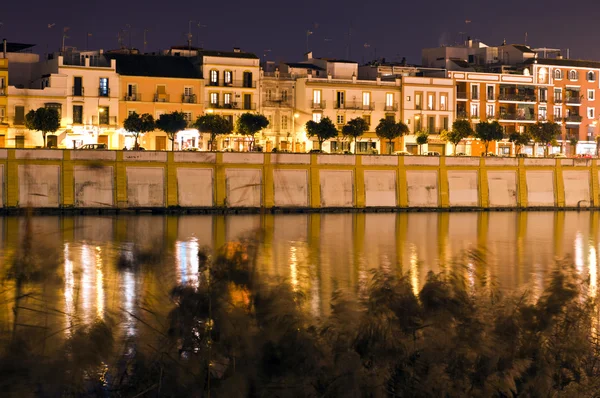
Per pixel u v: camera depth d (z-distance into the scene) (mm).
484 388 13719
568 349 14844
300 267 38844
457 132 120562
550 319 15172
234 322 12938
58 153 89938
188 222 84188
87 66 107312
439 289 14625
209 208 96000
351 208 103000
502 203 111812
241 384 12523
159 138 111125
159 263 14305
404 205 105750
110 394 12422
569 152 139125
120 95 109812
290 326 13078
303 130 120062
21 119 102250
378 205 104625
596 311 15633
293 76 123125
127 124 103688
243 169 98062
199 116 109062
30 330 12320
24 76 112875
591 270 47906
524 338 14734
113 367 12812
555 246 73438
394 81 126250
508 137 132375
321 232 79438
